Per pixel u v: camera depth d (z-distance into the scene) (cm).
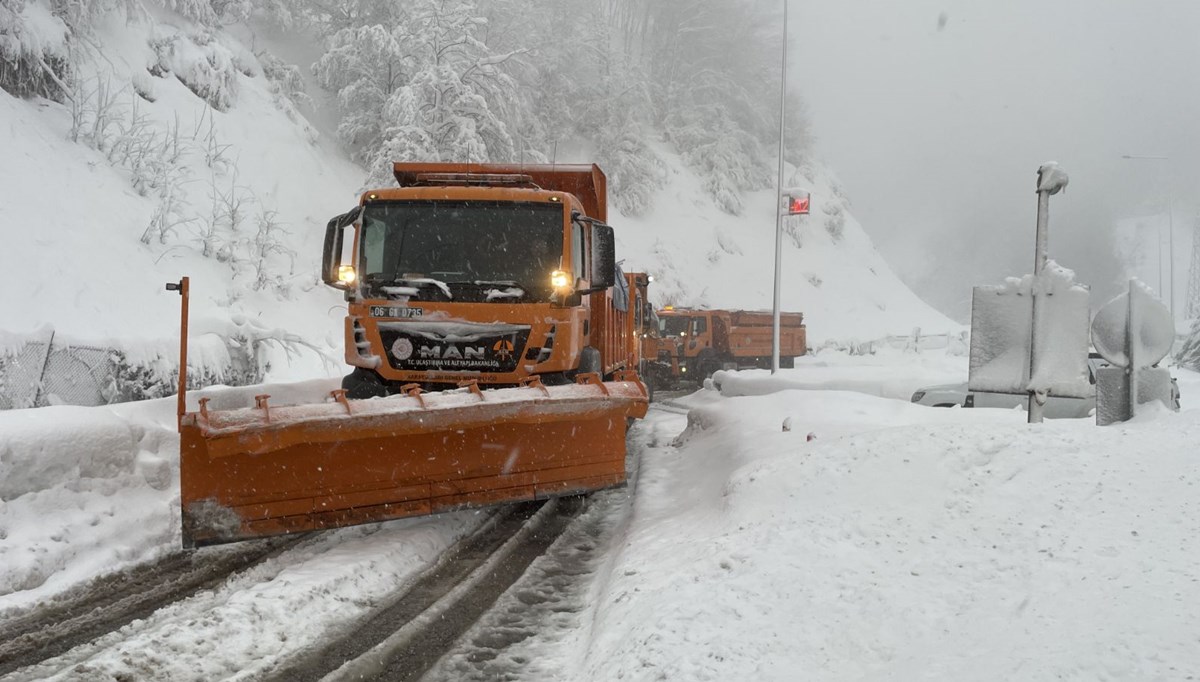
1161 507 506
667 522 771
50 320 1675
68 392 1222
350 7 3569
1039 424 686
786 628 444
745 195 5744
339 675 457
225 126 2828
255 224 2602
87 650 486
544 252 974
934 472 621
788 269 5381
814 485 652
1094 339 737
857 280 5725
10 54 2145
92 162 2188
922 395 1431
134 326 1819
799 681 385
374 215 993
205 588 614
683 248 4888
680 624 464
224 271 2311
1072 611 398
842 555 527
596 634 508
